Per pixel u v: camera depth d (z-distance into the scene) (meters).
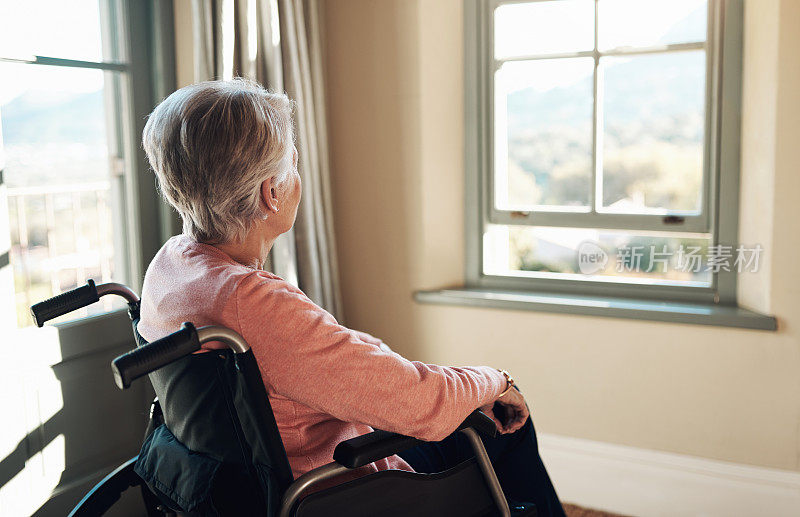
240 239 1.21
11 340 1.99
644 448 2.45
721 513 2.36
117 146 2.30
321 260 2.59
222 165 1.14
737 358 2.30
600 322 2.46
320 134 2.62
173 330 1.15
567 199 2.63
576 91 2.56
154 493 1.28
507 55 2.62
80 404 2.19
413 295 2.71
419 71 2.60
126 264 2.36
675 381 2.38
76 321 2.16
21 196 2.06
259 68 2.39
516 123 2.66
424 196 2.66
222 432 1.14
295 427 1.19
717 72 2.35
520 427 1.49
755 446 2.31
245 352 1.04
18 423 2.02
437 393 1.16
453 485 1.26
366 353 1.12
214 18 2.29
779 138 2.15
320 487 1.19
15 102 2.02
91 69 2.20
